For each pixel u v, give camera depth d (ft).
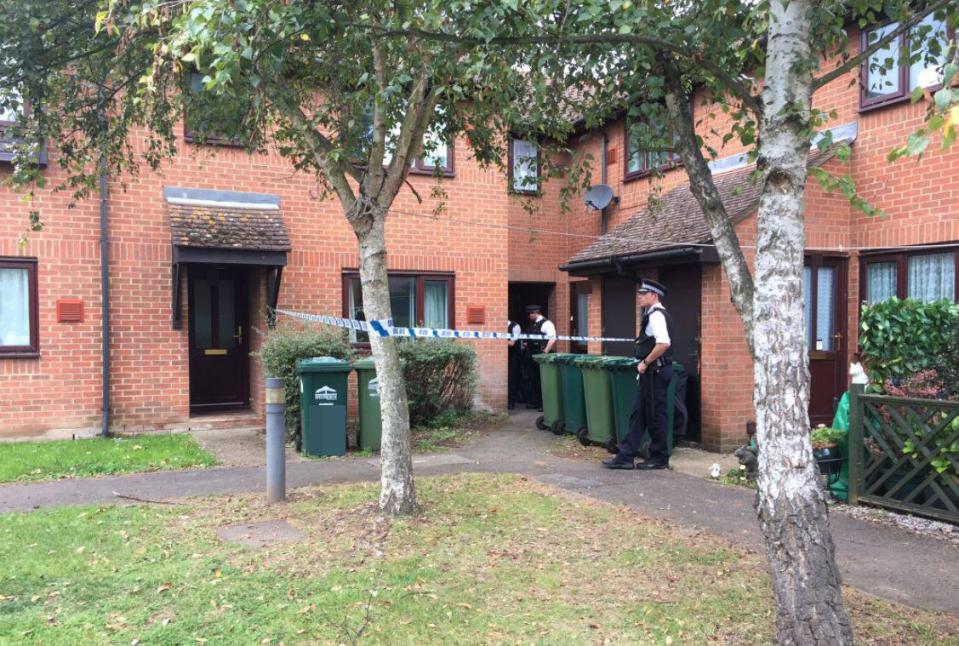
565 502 20.61
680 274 31.04
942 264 27.35
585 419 30.83
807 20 11.51
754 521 18.90
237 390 37.09
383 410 19.21
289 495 21.40
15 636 12.07
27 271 30.50
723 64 16.24
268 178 34.47
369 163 19.02
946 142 8.34
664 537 17.40
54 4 19.29
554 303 47.55
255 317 36.06
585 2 14.29
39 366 30.58
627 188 42.39
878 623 12.58
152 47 15.92
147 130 31.78
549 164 24.12
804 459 11.02
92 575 14.84
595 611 13.23
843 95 30.89
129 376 32.07
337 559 15.72
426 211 37.86
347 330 35.19
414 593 13.89
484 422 36.76
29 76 19.99
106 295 31.32
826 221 30.09
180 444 29.35
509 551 16.31
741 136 15.84
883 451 20.38
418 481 23.27
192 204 32.48
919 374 21.47
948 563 15.80
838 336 30.40
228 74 13.51
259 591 14.01
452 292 38.50
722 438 28.37
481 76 18.84
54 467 25.04
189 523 18.49
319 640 12.06
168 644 11.91
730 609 13.26
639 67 16.39
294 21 14.75
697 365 29.89
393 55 18.61
